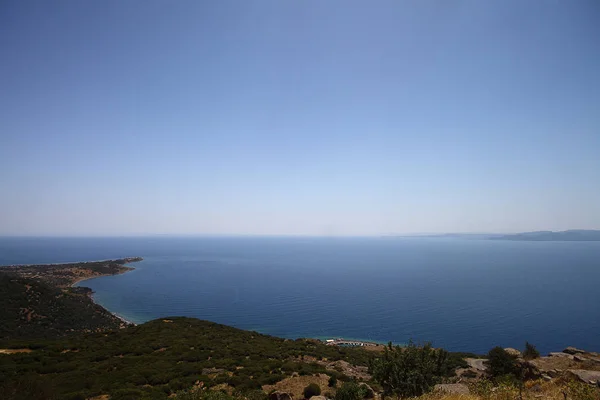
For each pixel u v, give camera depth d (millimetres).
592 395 10594
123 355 33406
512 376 19719
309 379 24719
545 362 22516
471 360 31859
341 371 29766
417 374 12922
